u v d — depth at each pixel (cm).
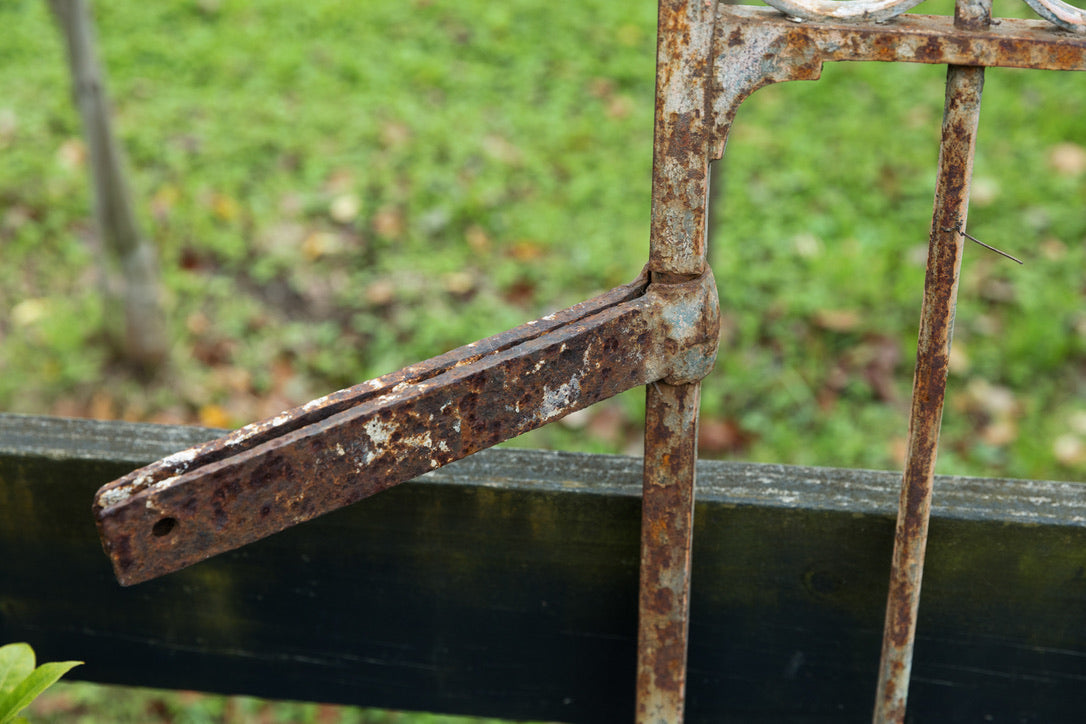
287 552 140
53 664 117
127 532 94
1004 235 406
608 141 461
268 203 438
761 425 349
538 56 508
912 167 438
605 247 412
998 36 97
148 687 156
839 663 141
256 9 536
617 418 355
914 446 112
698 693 147
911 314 380
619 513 133
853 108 469
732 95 99
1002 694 140
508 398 103
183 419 365
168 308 396
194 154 459
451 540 138
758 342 375
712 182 316
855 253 399
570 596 141
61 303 399
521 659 147
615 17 528
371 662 150
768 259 403
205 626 148
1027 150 443
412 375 101
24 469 138
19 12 538
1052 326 368
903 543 116
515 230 422
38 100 483
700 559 136
